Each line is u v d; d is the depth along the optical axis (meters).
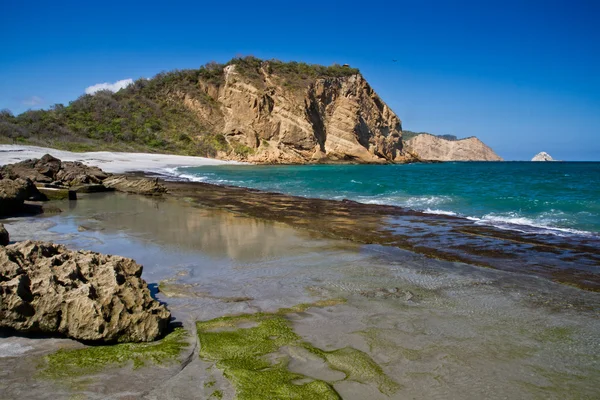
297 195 18.53
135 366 3.57
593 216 11.88
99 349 3.92
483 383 3.35
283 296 5.44
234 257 7.45
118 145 52.25
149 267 6.77
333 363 3.62
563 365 3.66
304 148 62.09
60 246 5.59
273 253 7.78
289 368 3.53
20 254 4.96
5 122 47.88
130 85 71.94
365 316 4.75
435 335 4.24
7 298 4.11
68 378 3.36
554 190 19.84
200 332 4.24
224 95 66.75
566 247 8.12
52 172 19.41
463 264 7.01
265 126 62.28
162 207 13.93
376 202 15.82
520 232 9.62
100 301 4.27
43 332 4.20
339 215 12.31
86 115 58.50
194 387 3.22
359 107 66.50
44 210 12.88
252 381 3.29
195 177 29.89
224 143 62.03
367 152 64.94
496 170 51.47
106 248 8.01
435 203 15.34
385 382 3.34
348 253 7.79
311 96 64.44
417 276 6.35
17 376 3.39
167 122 63.06
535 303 5.20
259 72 68.94
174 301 5.25
